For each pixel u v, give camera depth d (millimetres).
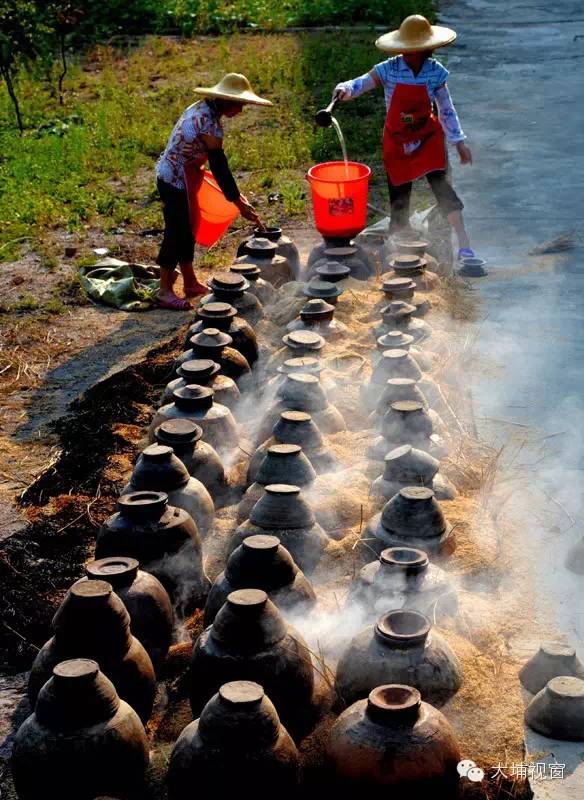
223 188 7461
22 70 15578
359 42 17391
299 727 3311
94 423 6016
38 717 3068
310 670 3320
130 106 13977
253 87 15133
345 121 12984
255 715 2920
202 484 4504
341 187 7242
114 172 11562
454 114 7867
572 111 13031
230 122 13344
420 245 7238
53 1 15055
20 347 7285
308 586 3678
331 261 7250
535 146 11641
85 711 3039
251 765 2881
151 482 4336
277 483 4371
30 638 4191
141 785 3139
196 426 4723
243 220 9812
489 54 16406
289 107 13859
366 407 5254
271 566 3582
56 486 5383
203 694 3264
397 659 3275
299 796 3004
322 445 4656
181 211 7656
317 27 18969
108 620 3332
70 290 8305
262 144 12086
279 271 7348
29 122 13672
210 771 2887
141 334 7477
